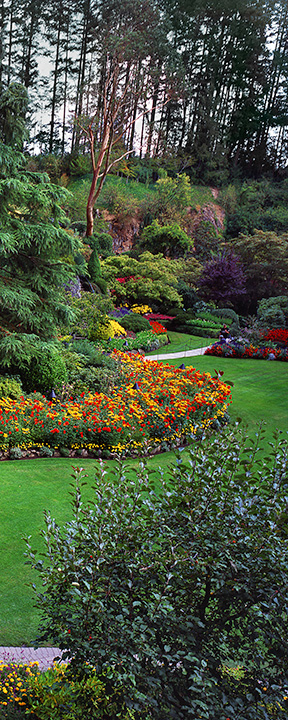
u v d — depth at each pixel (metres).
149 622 2.78
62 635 2.73
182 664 2.85
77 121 36.06
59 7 47.81
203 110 51.88
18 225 9.96
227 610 2.99
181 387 11.73
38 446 9.06
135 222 38.94
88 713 2.89
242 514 2.93
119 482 3.28
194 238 39.47
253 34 52.72
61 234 10.22
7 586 5.27
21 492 7.41
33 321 10.63
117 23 42.66
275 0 52.31
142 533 3.04
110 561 2.87
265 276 31.47
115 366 13.42
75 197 36.34
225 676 2.88
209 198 46.16
